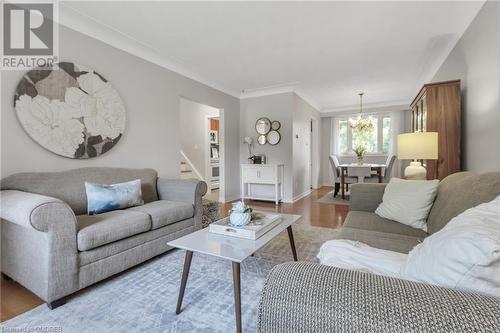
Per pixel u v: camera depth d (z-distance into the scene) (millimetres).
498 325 434
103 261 1741
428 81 4008
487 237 564
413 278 735
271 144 4969
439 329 451
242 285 1775
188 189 2664
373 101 6051
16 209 1466
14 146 2020
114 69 2752
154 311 1481
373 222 1845
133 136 2967
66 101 2324
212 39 2814
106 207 2145
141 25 2518
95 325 1361
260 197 5039
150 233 2111
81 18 2383
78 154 2408
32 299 1607
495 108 1978
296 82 4430
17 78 2039
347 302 529
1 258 1838
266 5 2195
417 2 2158
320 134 7215
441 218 1476
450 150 2596
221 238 1594
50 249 1464
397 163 6324
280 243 2586
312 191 6301
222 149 4781
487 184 1215
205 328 1339
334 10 2273
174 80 3559
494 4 1970
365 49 3078
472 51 2373
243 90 4918
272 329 573
